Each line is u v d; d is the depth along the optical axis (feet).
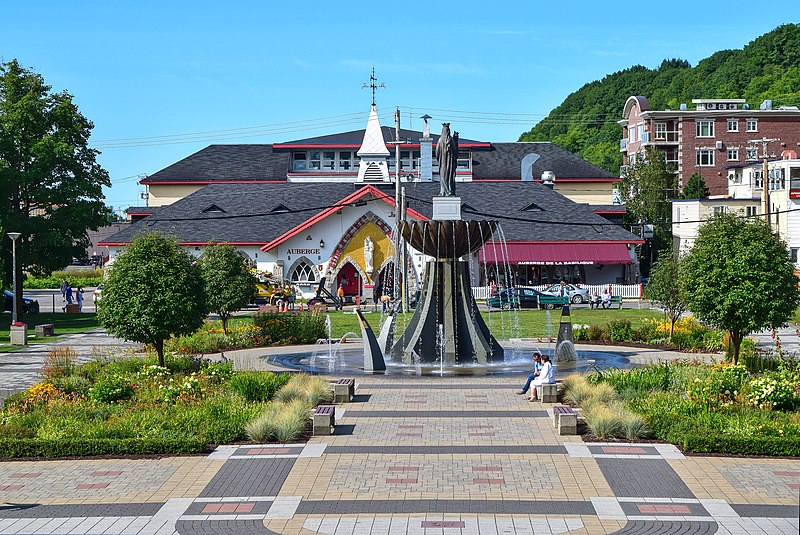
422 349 108.99
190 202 257.96
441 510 50.26
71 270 401.08
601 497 52.47
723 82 488.85
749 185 291.79
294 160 326.03
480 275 240.94
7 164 198.70
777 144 370.94
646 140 373.40
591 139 504.43
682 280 98.84
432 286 109.60
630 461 60.49
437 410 79.10
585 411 75.15
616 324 136.46
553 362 111.24
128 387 80.53
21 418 70.79
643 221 297.12
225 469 59.31
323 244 233.14
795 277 97.76
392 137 328.29
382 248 233.55
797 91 453.99
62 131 204.95
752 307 93.15
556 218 252.83
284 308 208.85
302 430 70.03
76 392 84.79
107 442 63.26
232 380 84.02
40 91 206.08
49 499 53.26
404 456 62.34
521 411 78.43
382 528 47.39
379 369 103.19
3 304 214.48
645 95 523.29
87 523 48.91
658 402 74.74
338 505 51.42
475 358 108.47
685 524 47.62
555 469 58.59
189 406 74.69
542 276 245.86
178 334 99.40
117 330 97.35
